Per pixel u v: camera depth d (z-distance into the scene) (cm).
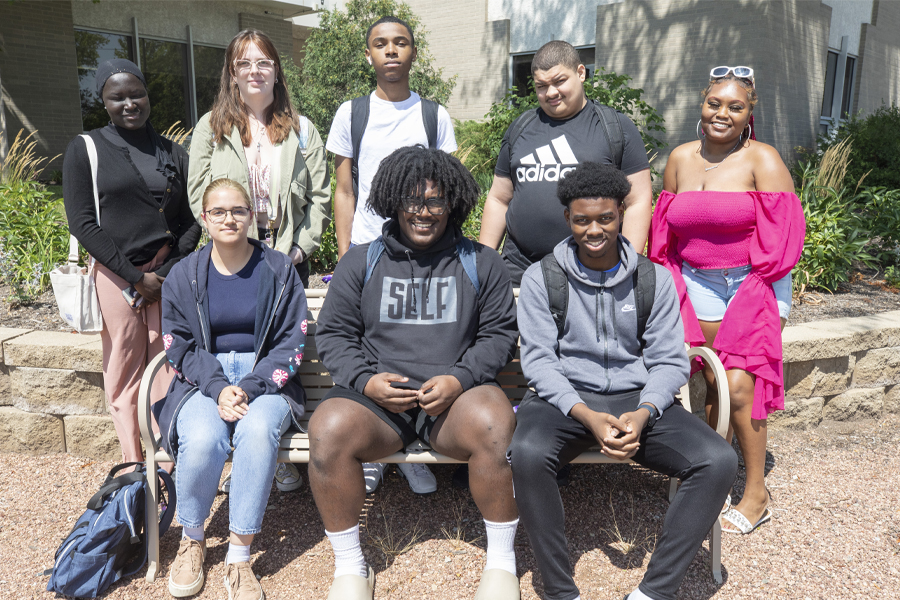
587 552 277
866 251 619
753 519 294
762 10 1039
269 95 315
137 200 296
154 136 309
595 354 262
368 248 270
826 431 404
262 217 320
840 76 1319
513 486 239
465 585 255
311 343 316
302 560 272
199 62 1334
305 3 1369
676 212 301
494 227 336
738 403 289
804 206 581
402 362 262
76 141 289
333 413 242
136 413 322
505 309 271
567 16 1257
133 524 251
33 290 480
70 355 357
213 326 278
